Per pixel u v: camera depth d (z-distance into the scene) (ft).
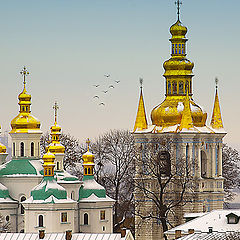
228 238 561.43
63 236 599.57
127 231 594.65
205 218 620.49
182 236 594.65
